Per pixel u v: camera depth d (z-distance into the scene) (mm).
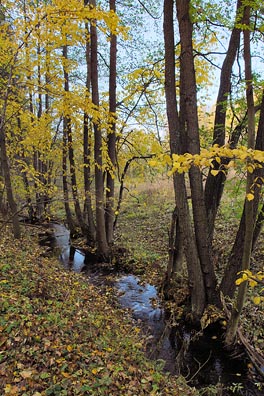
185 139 5648
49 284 6027
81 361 3705
